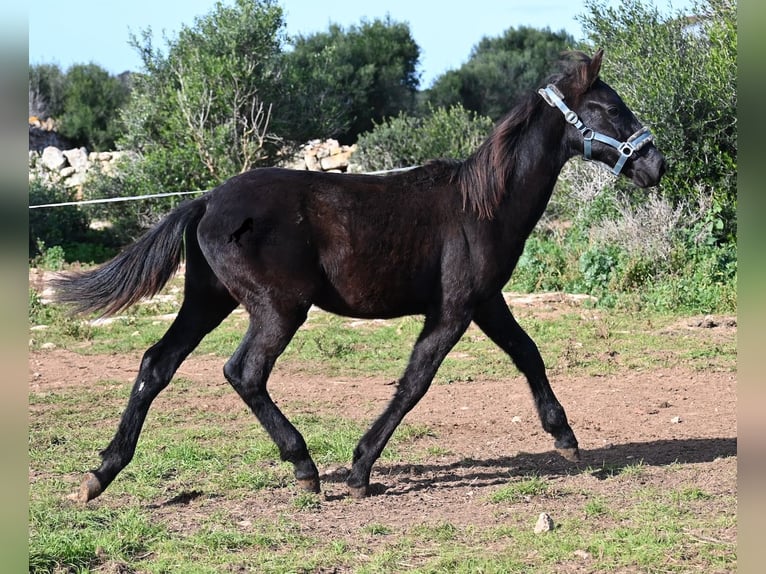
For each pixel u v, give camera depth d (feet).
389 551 15.90
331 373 32.91
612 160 20.12
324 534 17.10
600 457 22.25
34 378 32.35
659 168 20.02
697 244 47.55
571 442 21.27
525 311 41.91
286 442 18.99
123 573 15.21
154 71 77.87
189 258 19.33
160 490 19.76
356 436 23.93
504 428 25.34
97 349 37.52
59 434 24.71
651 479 20.13
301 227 18.60
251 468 21.48
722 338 36.60
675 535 16.24
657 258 47.11
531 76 138.51
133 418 18.78
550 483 19.97
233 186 18.89
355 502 19.03
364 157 77.30
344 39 136.77
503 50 156.35
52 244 69.97
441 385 30.89
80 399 28.99
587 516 17.65
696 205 49.88
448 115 78.64
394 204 19.13
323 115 80.12
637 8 53.83
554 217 60.54
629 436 24.23
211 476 20.83
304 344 37.19
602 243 49.52
